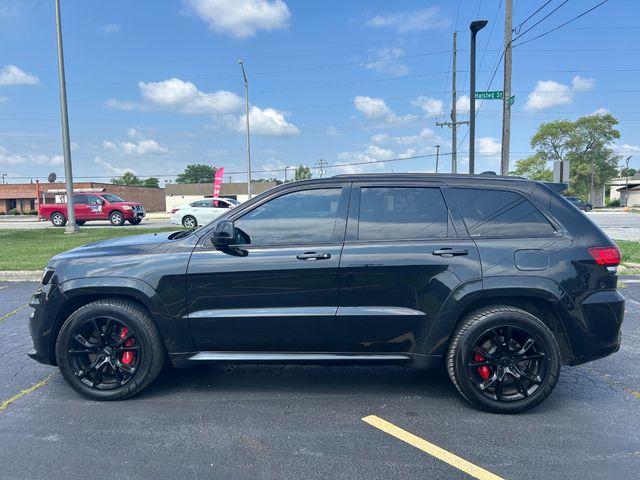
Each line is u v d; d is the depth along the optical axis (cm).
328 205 390
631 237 1703
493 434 340
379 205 389
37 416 370
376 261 371
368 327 376
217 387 427
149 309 384
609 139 7744
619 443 327
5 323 643
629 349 530
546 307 378
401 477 288
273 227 389
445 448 321
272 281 377
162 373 460
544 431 345
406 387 427
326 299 376
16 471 294
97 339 397
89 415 372
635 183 9162
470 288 365
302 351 389
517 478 287
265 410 380
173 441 331
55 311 394
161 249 394
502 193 389
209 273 379
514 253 369
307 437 337
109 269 386
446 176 397
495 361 370
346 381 441
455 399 402
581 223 381
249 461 306
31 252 1323
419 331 376
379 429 348
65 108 1950
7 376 455
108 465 301
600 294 370
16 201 6084
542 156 8150
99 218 2634
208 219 2339
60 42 1898
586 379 445
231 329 383
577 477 287
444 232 379
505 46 1652
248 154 3206
